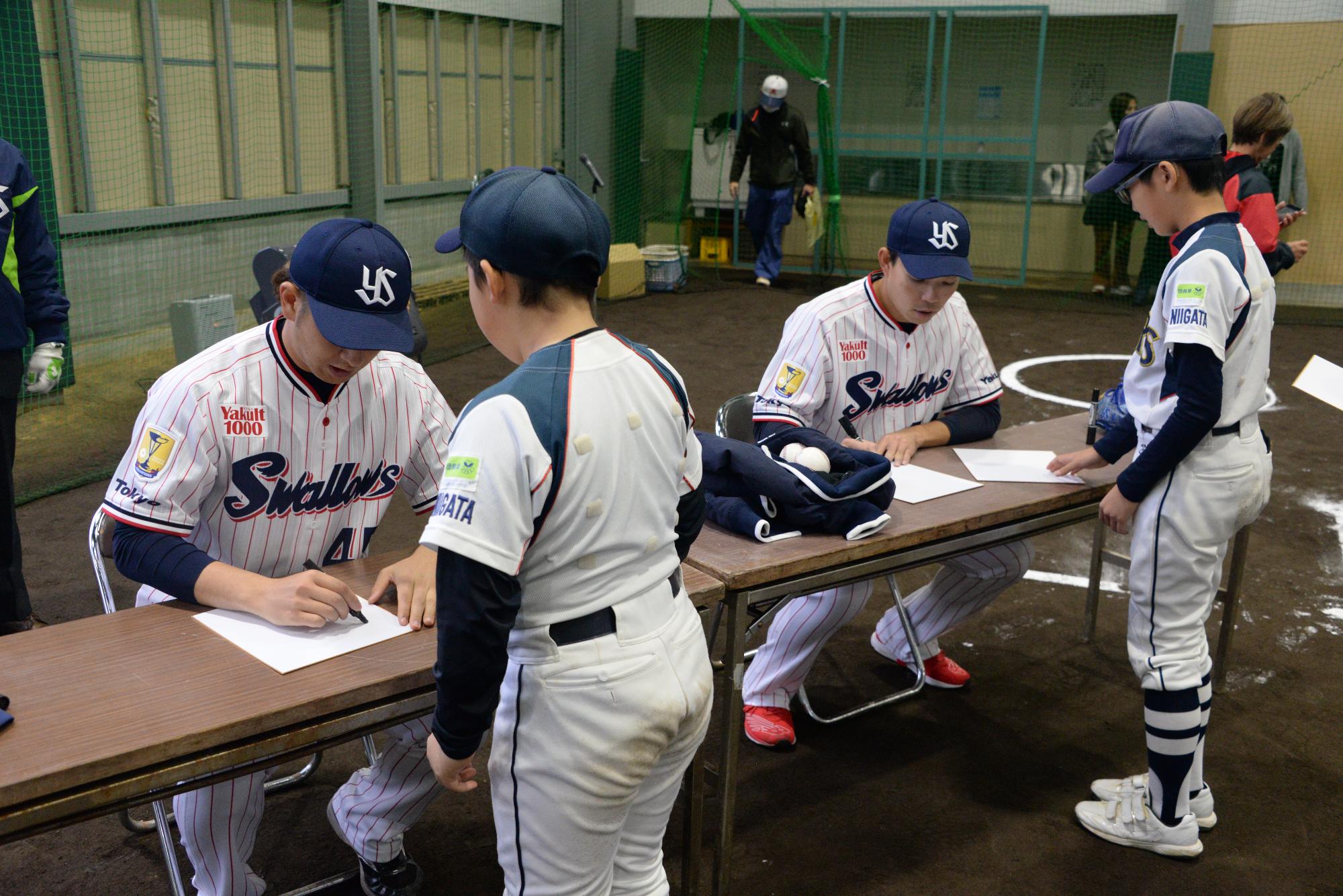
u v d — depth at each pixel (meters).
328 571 2.08
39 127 5.87
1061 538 4.71
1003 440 3.13
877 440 3.02
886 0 10.45
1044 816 2.75
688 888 2.24
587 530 1.42
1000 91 10.69
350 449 2.05
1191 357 2.19
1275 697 3.37
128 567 1.91
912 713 3.24
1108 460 2.63
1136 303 10.04
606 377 1.43
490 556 1.33
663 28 11.43
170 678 1.65
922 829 2.69
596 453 1.40
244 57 7.37
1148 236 9.83
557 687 1.44
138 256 6.81
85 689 1.61
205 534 2.04
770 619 2.96
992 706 3.30
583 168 10.87
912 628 3.31
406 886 2.38
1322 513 4.92
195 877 2.16
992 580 3.10
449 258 9.75
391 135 8.70
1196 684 2.44
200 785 1.56
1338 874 2.55
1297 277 9.63
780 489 2.30
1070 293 10.62
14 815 1.38
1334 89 9.12
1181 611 2.41
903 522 2.41
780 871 2.51
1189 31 9.36
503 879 2.46
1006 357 7.89
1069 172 10.65
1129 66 10.24
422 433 2.16
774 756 3.00
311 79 8.01
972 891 2.46
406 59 8.77
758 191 10.24
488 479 1.35
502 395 1.38
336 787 2.81
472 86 9.59
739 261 11.71
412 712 1.73
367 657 1.75
